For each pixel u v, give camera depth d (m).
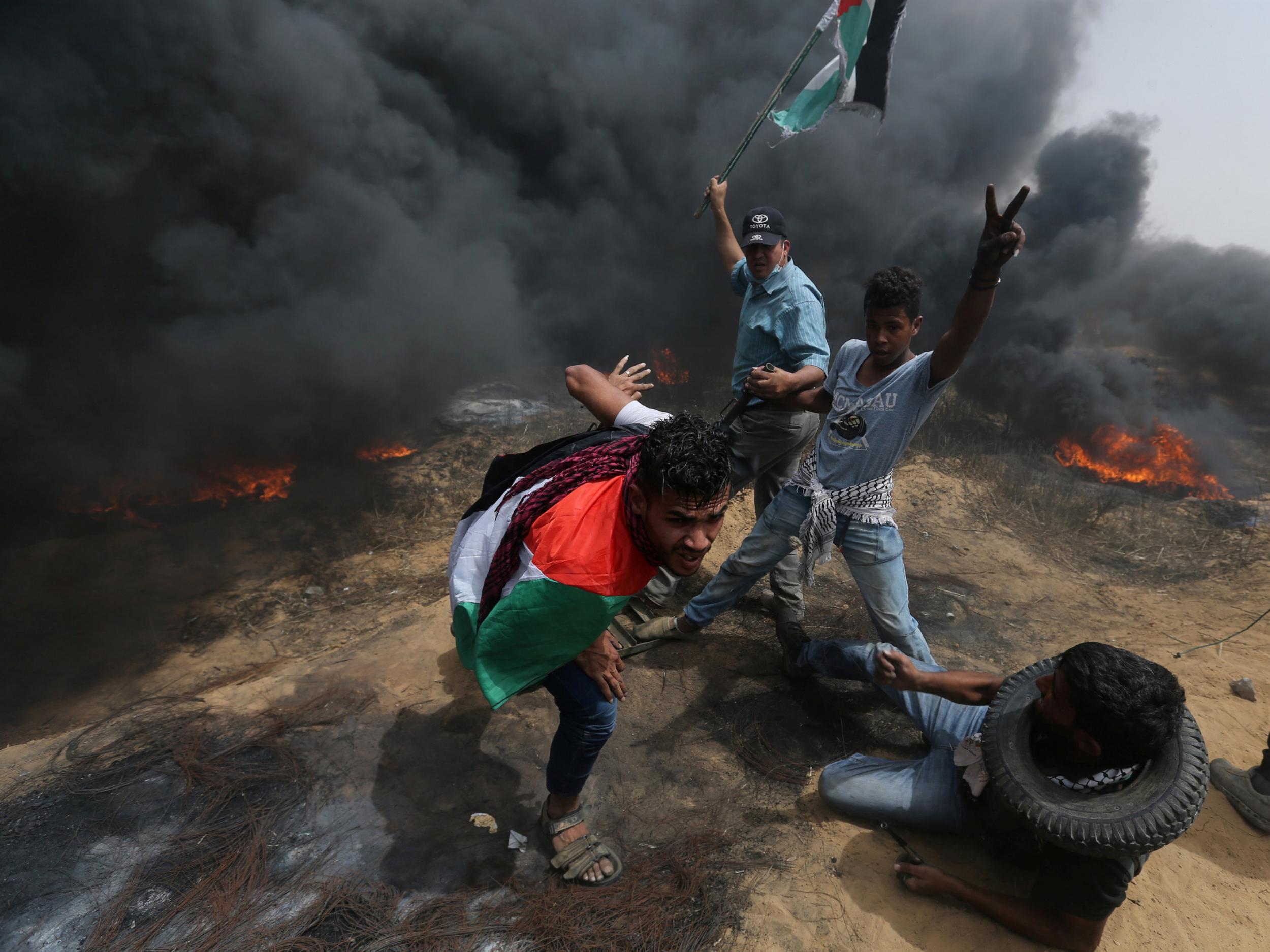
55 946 2.01
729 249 4.29
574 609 1.72
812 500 3.00
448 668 3.35
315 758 2.77
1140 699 1.79
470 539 2.00
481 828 2.48
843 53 3.61
